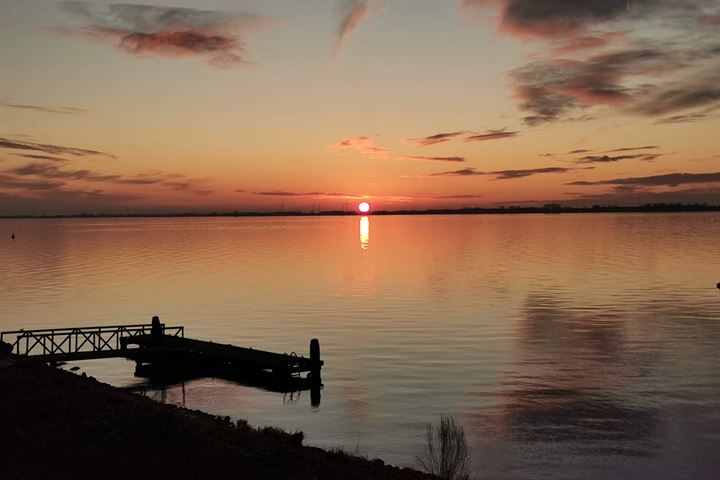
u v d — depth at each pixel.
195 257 140.12
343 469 19.44
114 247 180.25
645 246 163.50
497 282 90.56
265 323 59.09
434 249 164.38
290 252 155.75
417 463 25.38
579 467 25.00
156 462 17.69
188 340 47.03
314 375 39.19
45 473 16.50
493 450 26.73
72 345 51.31
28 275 102.56
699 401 33.66
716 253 137.25
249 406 34.47
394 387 37.06
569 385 36.88
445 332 53.41
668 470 24.75
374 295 77.31
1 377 25.64
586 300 72.31
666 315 61.81
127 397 26.80
